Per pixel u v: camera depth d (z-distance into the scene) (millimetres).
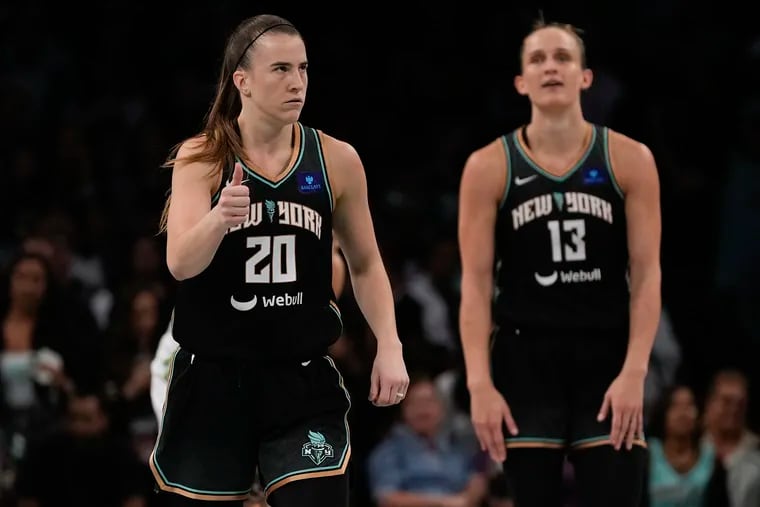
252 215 10180
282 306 10234
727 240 25438
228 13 27938
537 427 12477
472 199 12719
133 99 27281
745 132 25750
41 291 19719
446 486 19531
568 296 12531
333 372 10461
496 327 12859
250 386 10211
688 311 24047
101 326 22672
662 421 18984
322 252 10383
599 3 28297
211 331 10203
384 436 20531
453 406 20500
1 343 19531
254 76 10141
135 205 25312
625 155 12539
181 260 9680
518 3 28344
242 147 10344
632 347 12367
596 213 12500
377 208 25375
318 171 10398
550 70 12477
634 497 12297
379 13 28344
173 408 10289
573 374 12531
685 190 26219
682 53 27781
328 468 10055
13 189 25141
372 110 27531
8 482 18562
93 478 18422
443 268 23641
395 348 10578
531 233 12570
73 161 25375
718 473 18891
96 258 24234
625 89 27031
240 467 10273
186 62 27688
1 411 19141
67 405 19203
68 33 28000
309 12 28062
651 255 12477
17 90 26156
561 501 12758
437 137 27328
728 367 23281
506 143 12750
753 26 28344
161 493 10352
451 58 28297
